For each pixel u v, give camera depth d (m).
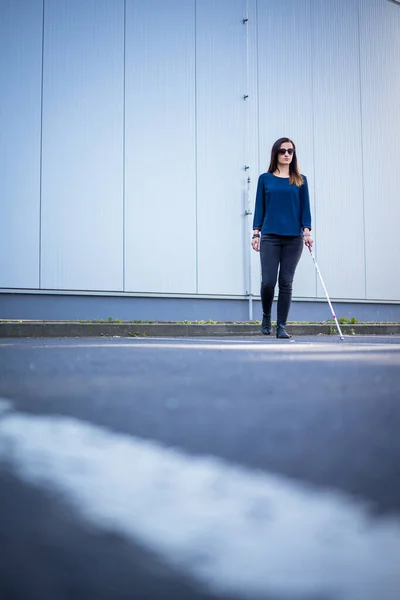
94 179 8.37
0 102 7.80
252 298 9.51
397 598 0.49
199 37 9.26
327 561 0.56
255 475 0.86
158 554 0.57
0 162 7.78
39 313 8.00
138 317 8.68
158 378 2.13
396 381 2.05
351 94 10.81
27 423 1.28
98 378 2.13
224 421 1.31
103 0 8.50
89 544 0.60
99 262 8.36
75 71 8.29
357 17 10.95
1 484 0.82
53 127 8.12
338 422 1.30
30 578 0.53
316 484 0.82
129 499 0.75
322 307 10.36
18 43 7.92
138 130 8.72
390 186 11.23
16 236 7.84
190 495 0.76
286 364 2.70
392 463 0.94
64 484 0.82
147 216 8.73
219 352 3.58
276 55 9.98
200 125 9.21
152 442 1.09
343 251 10.59
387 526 0.65
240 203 9.50
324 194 10.42
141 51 8.77
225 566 0.54
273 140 9.91
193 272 9.05
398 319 11.30
